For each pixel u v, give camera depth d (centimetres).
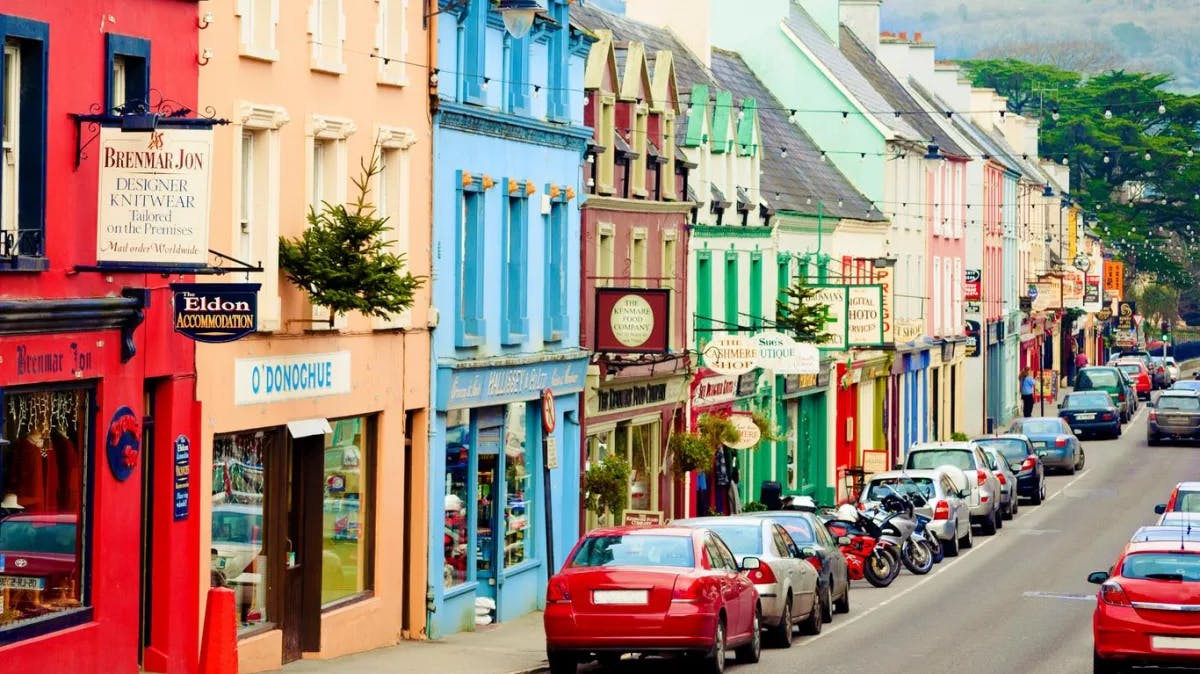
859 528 4641
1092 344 16112
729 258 5556
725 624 2905
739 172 5716
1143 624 2808
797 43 7612
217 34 2620
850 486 7081
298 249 2834
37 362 2200
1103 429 9744
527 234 4016
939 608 4103
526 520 4094
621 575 2789
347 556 3194
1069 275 13162
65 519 2302
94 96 2305
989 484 5850
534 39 4044
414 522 3462
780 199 6156
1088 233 16112
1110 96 17238
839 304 5909
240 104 2680
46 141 2198
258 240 2775
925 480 5297
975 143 10050
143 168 2225
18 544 2202
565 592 2803
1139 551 2898
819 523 3988
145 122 2208
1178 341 19438
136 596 2445
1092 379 10644
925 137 8644
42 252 2186
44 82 2188
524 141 3975
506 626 3819
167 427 2533
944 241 9144
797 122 7644
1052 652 3334
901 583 4659
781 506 5538
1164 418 9212
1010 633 3631
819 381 6675
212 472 2666
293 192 2880
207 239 2231
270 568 2889
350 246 2853
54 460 2277
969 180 10138
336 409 3066
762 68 7656
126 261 2234
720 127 5503
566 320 4262
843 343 5897
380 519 3291
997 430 10825
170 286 2420
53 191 2219
